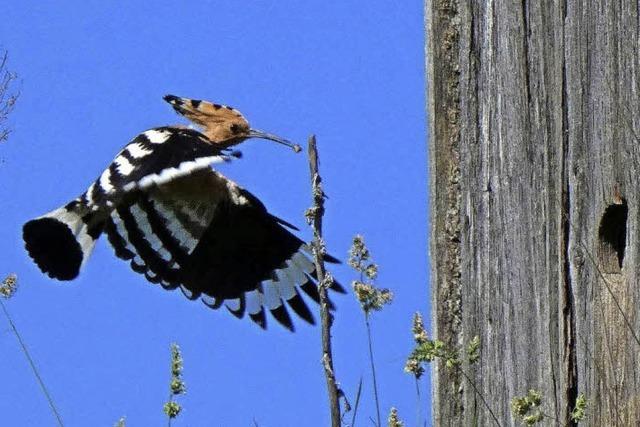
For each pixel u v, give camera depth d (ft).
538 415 29.07
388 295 31.01
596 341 30.73
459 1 36.17
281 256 46.42
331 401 30.07
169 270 45.96
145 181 40.11
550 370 31.94
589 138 31.37
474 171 35.35
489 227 34.68
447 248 36.22
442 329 36.01
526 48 33.55
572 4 32.01
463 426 35.19
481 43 35.29
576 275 31.40
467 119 35.63
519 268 33.37
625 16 30.76
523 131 33.47
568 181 31.83
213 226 46.03
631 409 29.89
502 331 33.94
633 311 30.04
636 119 30.32
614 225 31.09
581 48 31.68
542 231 32.63
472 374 34.76
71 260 41.24
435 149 36.55
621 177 30.48
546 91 32.83
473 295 35.14
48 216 41.50
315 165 30.99
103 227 45.34
